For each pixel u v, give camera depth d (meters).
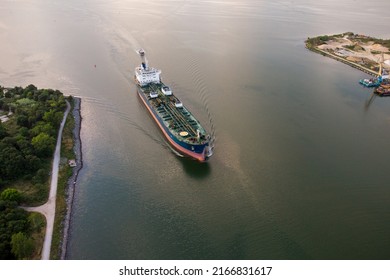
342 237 101.44
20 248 88.06
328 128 159.50
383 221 106.94
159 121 153.12
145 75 186.25
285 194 117.12
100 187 120.31
